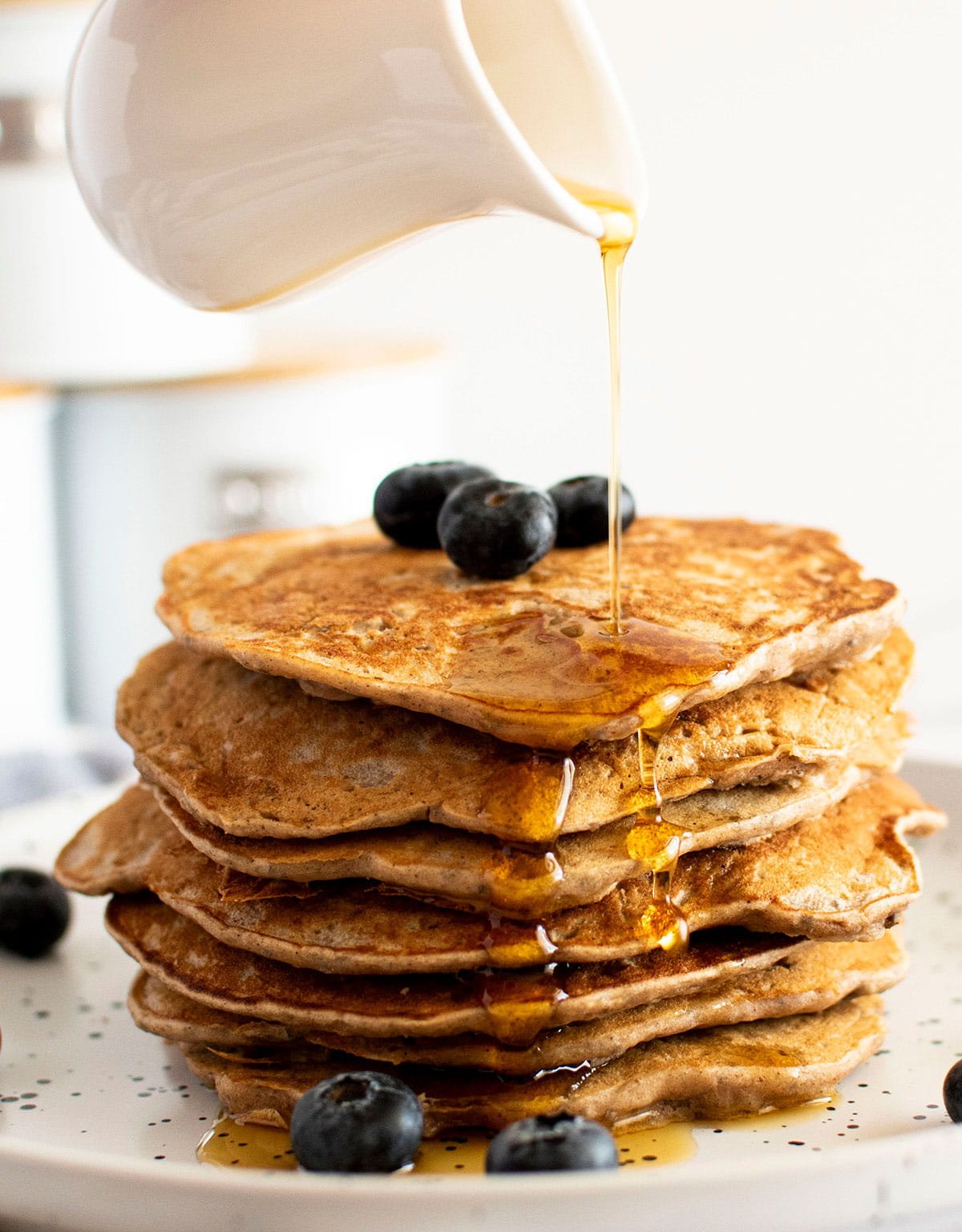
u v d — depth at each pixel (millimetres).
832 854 348
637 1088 326
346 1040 330
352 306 982
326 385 792
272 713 346
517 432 955
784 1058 334
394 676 326
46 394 766
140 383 780
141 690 372
